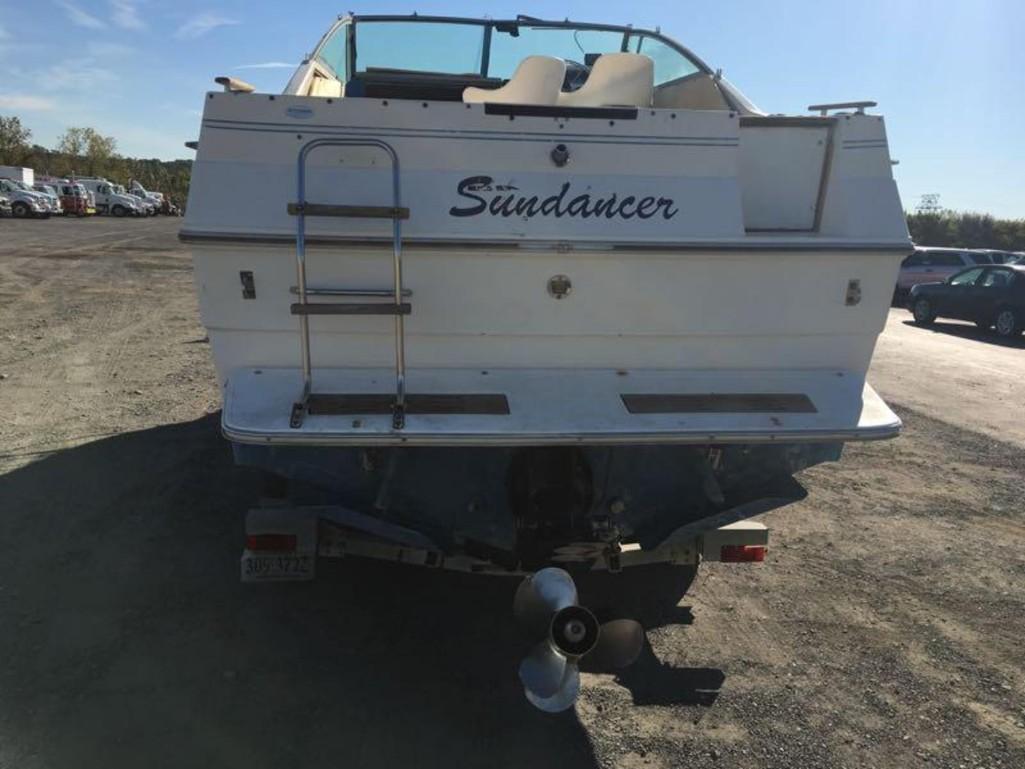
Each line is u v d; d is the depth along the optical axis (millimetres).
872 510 5660
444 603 4098
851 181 3426
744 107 4645
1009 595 4426
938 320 19281
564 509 3354
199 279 3102
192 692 3252
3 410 6922
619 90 3926
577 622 2717
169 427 6551
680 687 3463
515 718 3209
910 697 3459
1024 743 3189
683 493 3525
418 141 3092
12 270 17484
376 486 3342
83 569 4203
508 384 3311
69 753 2854
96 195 53031
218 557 4395
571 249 3189
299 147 3047
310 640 3695
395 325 3172
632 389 3369
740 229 3312
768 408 3363
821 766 3006
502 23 5516
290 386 3205
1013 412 8852
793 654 3758
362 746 2988
